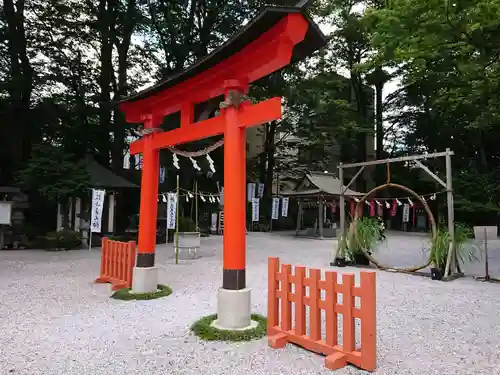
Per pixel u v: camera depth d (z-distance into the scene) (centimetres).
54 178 1327
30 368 347
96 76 1883
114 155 1806
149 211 654
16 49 1625
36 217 1561
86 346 403
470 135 2425
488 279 798
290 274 414
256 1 1877
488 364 362
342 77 2603
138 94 620
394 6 704
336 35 2408
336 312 367
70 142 1816
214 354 381
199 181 2231
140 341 419
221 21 2005
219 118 488
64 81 1736
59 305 577
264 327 452
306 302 395
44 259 1101
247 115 448
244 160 470
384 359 372
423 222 2567
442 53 858
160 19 1986
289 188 2972
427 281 800
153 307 566
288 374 335
